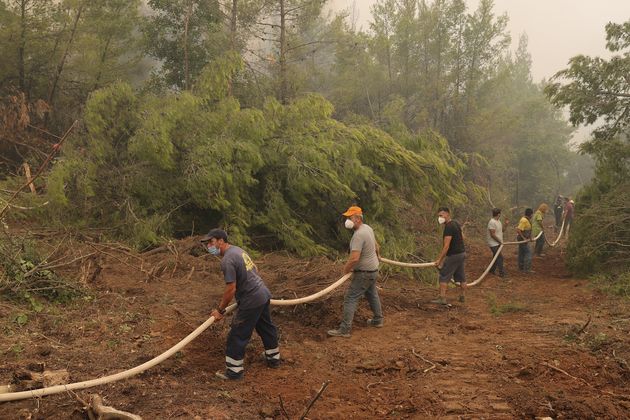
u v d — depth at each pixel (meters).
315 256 11.30
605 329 7.09
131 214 11.27
